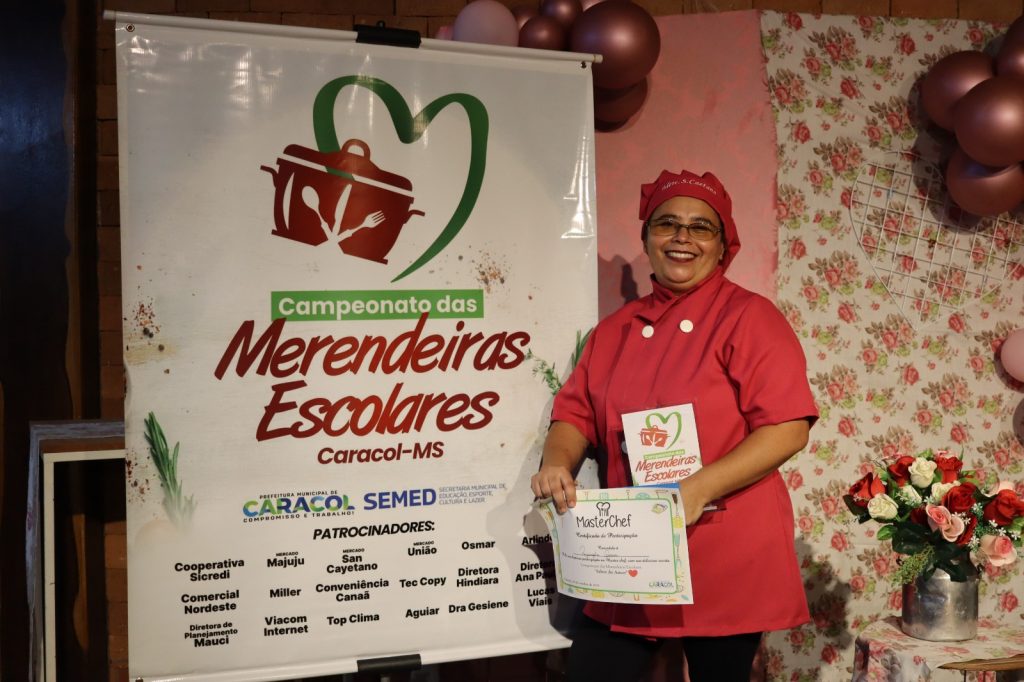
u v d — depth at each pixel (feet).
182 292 6.79
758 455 6.36
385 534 7.18
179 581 6.79
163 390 6.75
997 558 7.38
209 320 6.82
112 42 10.19
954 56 9.68
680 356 6.82
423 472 7.26
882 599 10.02
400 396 7.22
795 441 6.46
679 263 7.04
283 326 6.97
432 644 7.26
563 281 7.61
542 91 7.59
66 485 9.84
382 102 7.20
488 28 8.25
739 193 9.86
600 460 7.55
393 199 7.21
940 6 10.59
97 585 10.01
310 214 7.03
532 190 7.54
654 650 6.86
